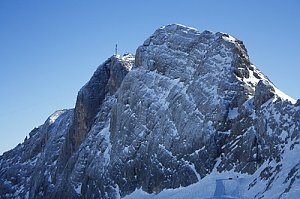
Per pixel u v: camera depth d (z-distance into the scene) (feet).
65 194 305.73
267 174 176.24
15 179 422.41
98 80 361.30
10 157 483.51
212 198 184.03
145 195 237.66
